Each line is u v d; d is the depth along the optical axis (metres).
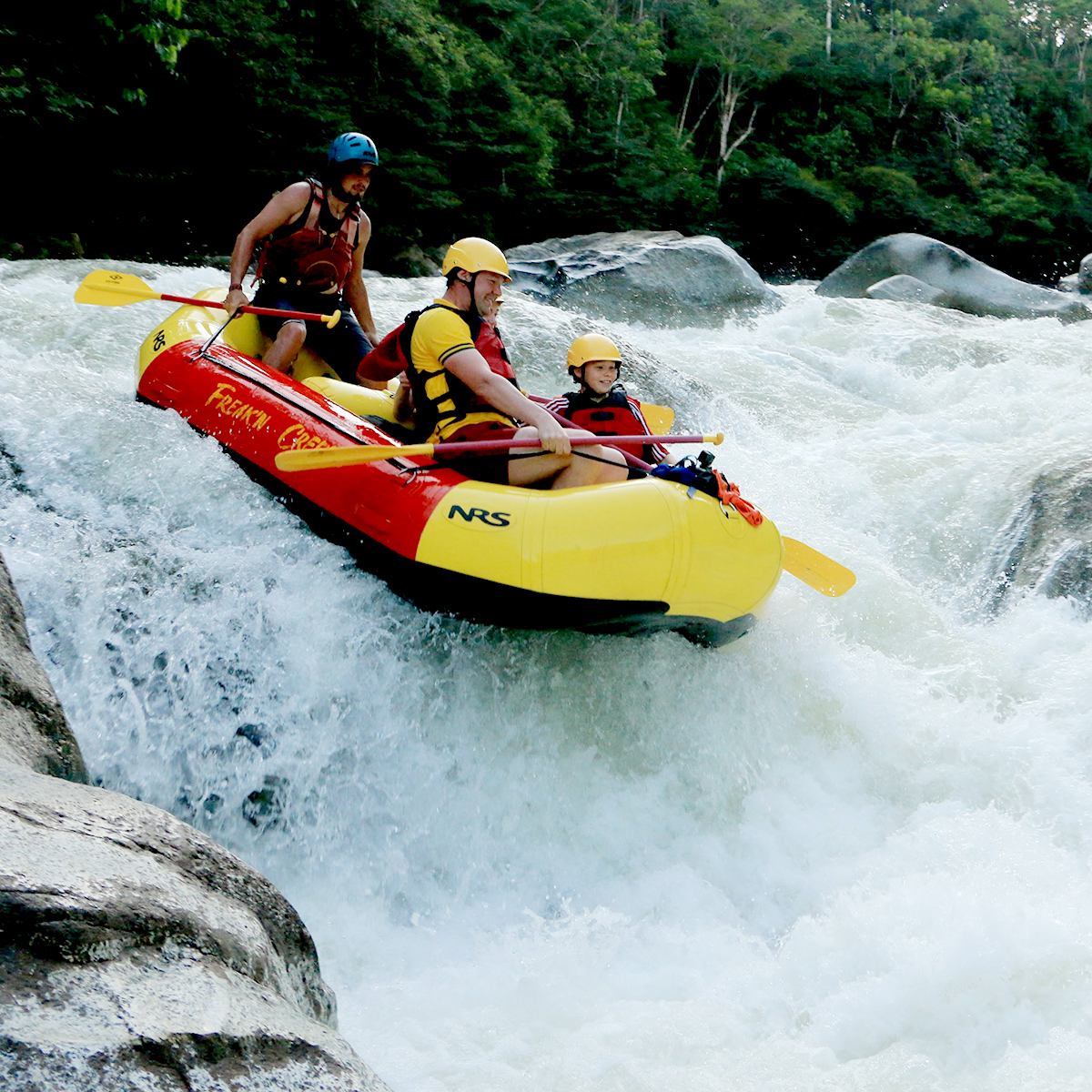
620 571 3.49
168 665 3.66
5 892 1.76
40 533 3.92
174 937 1.94
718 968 3.16
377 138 20.91
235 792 3.53
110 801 2.30
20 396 4.57
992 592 5.25
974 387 8.69
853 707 4.07
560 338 8.09
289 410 4.16
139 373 4.80
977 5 47.50
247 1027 1.82
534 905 3.46
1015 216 35.91
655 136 30.27
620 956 3.22
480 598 3.56
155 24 14.22
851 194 33.81
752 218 32.00
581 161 27.22
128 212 16.50
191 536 4.03
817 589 4.27
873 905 3.26
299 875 3.45
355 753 3.63
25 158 15.04
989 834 3.64
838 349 10.94
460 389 3.77
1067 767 3.90
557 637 3.89
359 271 5.05
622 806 3.69
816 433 7.86
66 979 1.73
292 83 18.25
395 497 3.71
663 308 12.98
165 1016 1.76
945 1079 2.71
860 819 3.78
